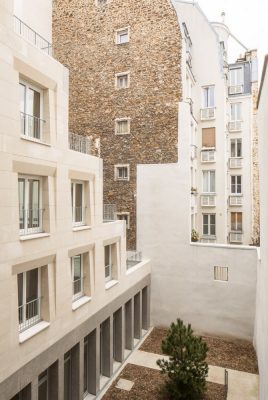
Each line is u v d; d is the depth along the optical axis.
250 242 26.39
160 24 19.86
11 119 8.71
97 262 13.43
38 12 20.89
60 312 10.76
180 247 19.22
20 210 9.68
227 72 25.12
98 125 21.52
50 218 10.40
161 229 19.66
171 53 19.55
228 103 26.64
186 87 19.98
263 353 10.85
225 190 23.34
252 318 17.58
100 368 14.34
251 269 17.61
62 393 10.78
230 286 18.08
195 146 22.58
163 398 12.44
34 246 9.57
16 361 8.69
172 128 19.47
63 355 10.88
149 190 19.97
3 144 8.40
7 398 8.34
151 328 19.67
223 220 23.36
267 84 9.47
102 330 14.48
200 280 18.77
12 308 8.64
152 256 19.83
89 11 21.88
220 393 12.87
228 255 18.14
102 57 21.45
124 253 16.19
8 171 8.58
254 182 26.41
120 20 20.94
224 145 23.09
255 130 26.36
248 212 26.55
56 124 10.84
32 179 10.18
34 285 10.20
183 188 19.17
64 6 22.55
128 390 13.12
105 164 21.23
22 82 9.76
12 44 8.75
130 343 16.77
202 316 18.70
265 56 9.45
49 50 13.11
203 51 23.39
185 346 11.70
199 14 23.52
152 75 20.02
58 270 10.73
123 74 20.80
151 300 19.84
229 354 16.38
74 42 22.25
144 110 20.20
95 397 12.79
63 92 11.26
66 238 11.22
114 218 17.53
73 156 11.84
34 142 9.67
